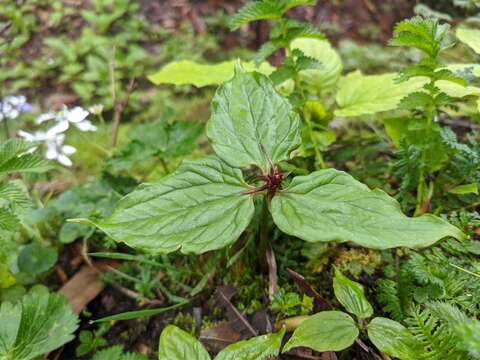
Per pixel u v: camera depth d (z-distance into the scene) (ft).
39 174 1.19
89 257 1.11
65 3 2.18
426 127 0.88
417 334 0.66
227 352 0.64
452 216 0.81
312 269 0.94
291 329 0.82
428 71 0.79
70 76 1.83
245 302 0.92
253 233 0.94
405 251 0.91
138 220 0.68
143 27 2.04
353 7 1.91
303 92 1.05
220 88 0.78
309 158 1.10
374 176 1.08
